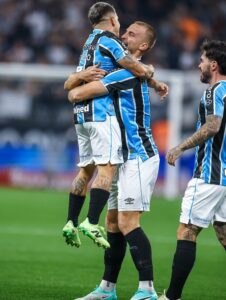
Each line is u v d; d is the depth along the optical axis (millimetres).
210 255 35625
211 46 22578
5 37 77375
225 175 22000
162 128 60938
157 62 75625
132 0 78625
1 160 62594
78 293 25203
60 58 76250
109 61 22484
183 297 25156
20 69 63000
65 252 35219
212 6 80125
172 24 78375
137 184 22562
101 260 33156
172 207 54844
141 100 22734
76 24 78375
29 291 25219
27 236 40344
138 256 22531
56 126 62375
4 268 30016
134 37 23719
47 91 62875
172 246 38156
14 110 62688
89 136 22906
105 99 22359
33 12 78312
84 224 21969
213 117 21531
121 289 26234
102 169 22375
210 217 22203
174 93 60875
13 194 59125
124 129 22531
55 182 62312
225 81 22250
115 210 23641
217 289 26922
